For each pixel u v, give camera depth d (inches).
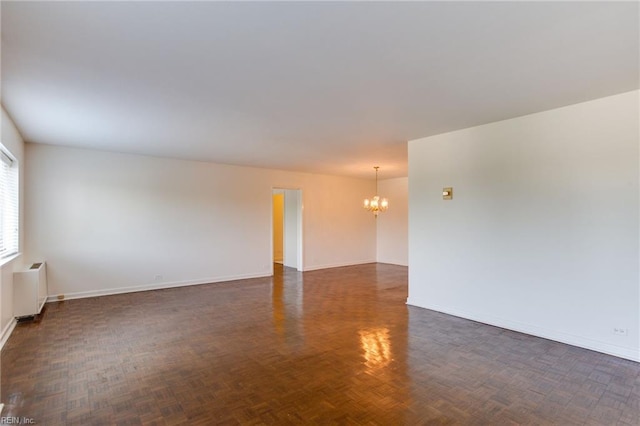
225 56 95.4
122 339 142.9
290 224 362.0
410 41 87.3
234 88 118.4
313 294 229.6
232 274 282.5
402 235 367.9
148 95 124.7
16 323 164.1
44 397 96.1
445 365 117.6
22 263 190.5
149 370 113.7
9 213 166.4
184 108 139.2
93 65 100.3
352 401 94.5
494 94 125.0
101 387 102.0
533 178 148.4
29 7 71.7
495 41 87.4
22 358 123.0
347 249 367.6
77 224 215.8
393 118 154.5
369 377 108.7
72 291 213.8
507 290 156.9
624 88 120.5
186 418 86.4
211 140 195.3
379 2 70.8
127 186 234.2
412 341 140.9
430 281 190.1
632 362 120.5
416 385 103.5
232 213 283.4
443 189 182.2
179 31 82.3
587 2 70.8
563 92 123.6
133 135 183.6
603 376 109.7
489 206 163.3
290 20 77.6
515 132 154.2
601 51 92.8
